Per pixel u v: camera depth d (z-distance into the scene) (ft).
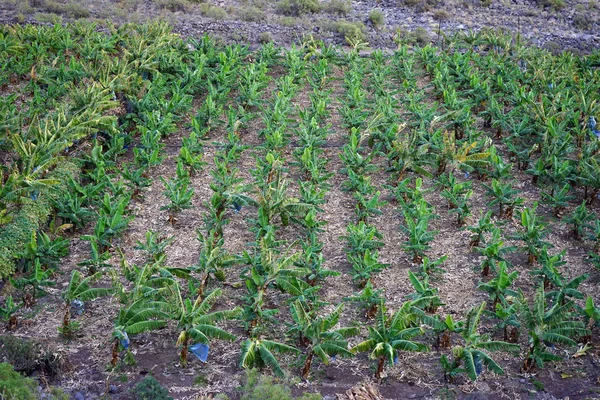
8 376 33.22
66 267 48.37
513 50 95.45
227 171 63.36
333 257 50.75
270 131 65.26
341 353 36.88
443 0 128.57
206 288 45.78
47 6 115.65
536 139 66.64
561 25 120.88
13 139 51.06
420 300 39.96
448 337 40.98
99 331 41.98
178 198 53.01
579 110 68.90
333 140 71.15
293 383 36.91
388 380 38.68
